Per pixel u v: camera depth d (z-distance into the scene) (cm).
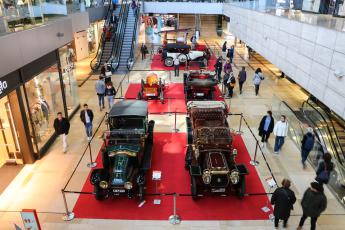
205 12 3180
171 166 1027
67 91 1424
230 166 878
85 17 1917
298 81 1252
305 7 1667
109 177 846
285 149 1159
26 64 979
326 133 1175
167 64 2338
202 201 866
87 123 1188
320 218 809
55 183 952
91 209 836
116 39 2458
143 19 3641
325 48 1022
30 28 1016
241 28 2366
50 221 794
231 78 1620
